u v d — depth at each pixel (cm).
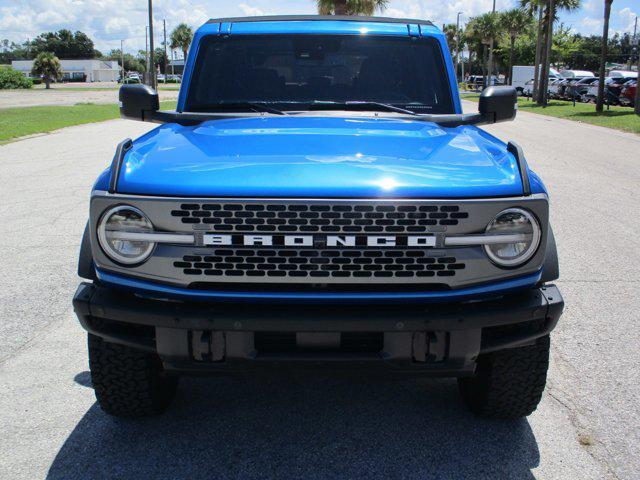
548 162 1280
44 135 1752
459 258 261
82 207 833
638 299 519
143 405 319
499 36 6328
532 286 274
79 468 294
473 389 335
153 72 4388
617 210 849
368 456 306
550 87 4534
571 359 412
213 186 255
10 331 447
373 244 256
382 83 411
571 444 317
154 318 263
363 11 2864
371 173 263
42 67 7038
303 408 352
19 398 356
